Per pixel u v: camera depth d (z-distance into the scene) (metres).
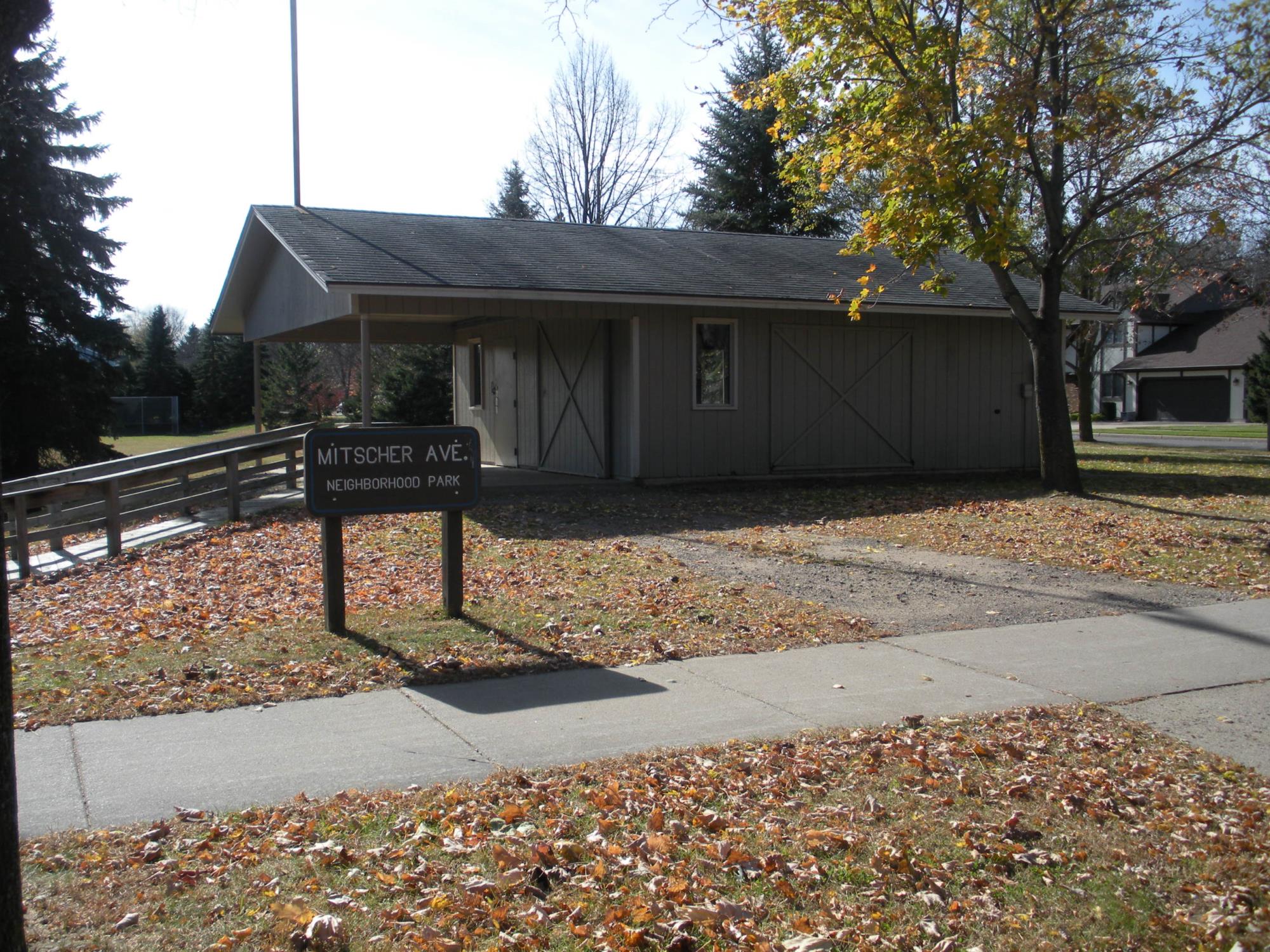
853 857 4.43
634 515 14.12
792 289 17.58
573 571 10.42
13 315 28.33
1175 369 51.56
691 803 4.91
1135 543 12.12
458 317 20.53
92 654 7.44
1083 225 15.77
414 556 11.16
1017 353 20.23
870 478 18.69
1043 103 15.26
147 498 12.86
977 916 4.00
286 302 18.03
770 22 14.75
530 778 5.19
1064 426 16.59
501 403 21.70
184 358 72.19
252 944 3.65
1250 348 48.78
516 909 3.96
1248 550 11.62
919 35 14.47
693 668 7.31
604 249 18.52
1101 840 4.64
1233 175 15.99
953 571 10.75
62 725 5.97
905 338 19.19
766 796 5.04
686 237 21.20
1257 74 14.77
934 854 4.48
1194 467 21.61
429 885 4.12
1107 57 15.60
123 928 3.73
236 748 5.61
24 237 28.23
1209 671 7.35
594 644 7.82
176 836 4.50
